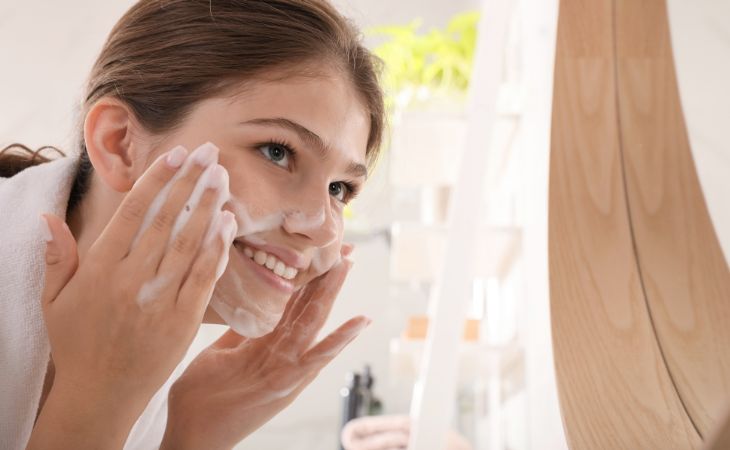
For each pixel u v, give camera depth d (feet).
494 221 5.95
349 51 2.36
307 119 2.18
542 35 3.45
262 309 2.26
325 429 7.23
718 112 2.05
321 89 2.23
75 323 1.93
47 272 2.00
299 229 2.19
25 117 7.29
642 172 2.44
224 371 2.78
